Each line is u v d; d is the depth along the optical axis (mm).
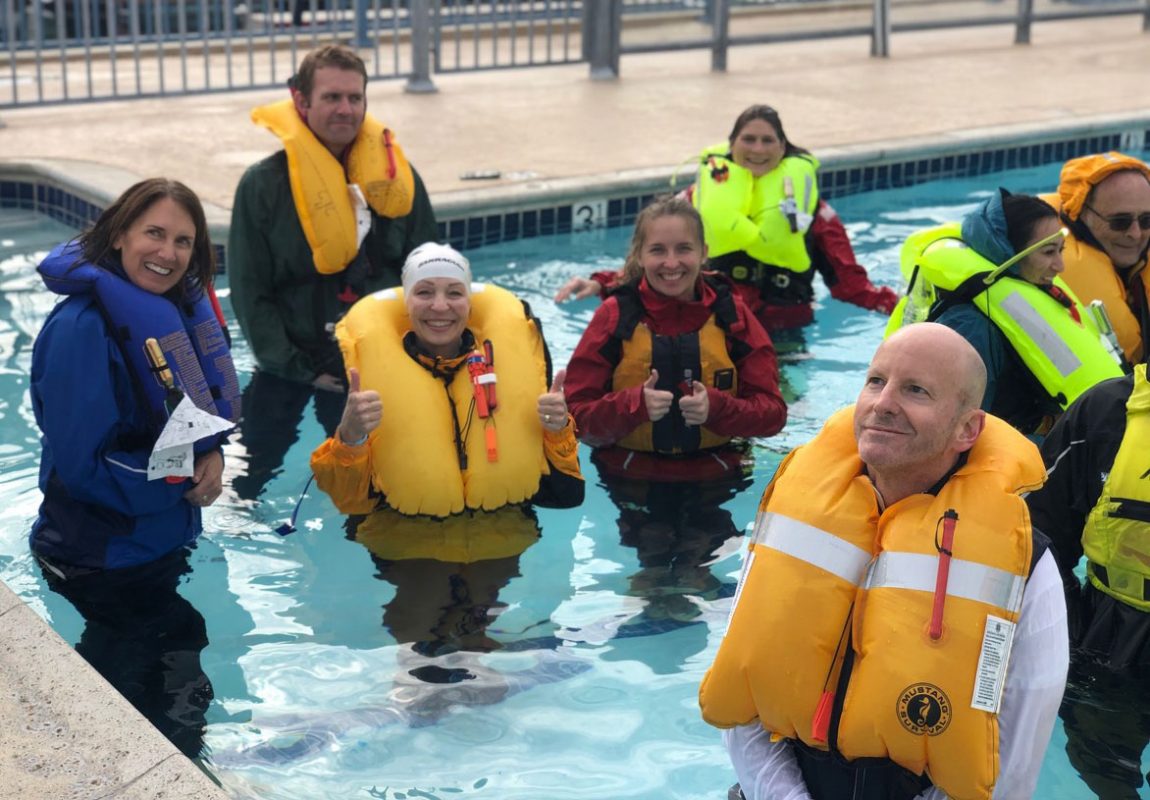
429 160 8711
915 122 10234
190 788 2658
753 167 6309
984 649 2396
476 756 3137
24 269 6984
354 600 3812
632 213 8336
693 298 4668
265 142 9070
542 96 11375
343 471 4133
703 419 4438
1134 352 4844
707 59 13914
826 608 2520
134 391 3768
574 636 3660
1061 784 3047
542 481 4363
